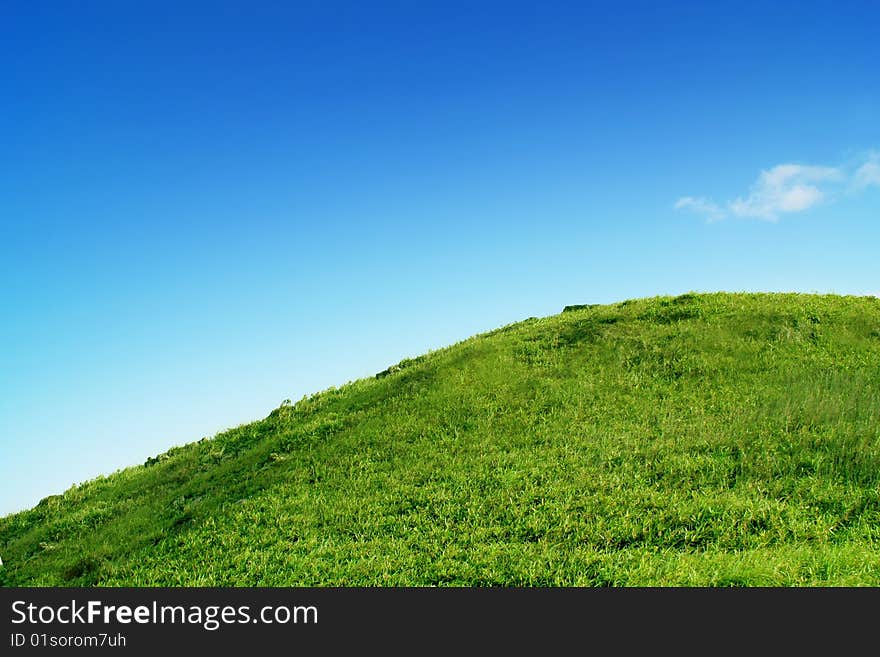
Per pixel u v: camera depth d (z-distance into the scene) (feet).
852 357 59.41
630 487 42.50
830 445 44.68
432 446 53.78
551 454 48.91
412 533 40.16
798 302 75.72
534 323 91.30
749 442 46.47
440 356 82.07
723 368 60.39
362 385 79.56
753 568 30.99
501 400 60.64
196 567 40.01
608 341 70.38
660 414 53.36
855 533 35.35
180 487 61.98
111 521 57.62
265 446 64.08
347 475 51.24
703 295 82.43
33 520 67.87
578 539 36.58
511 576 33.55
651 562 33.27
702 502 38.91
